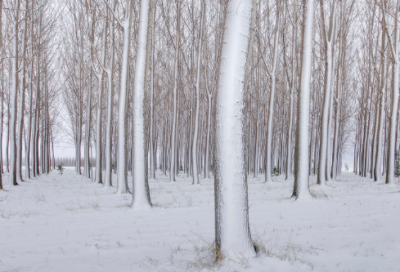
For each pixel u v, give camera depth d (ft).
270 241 16.69
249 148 101.81
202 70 75.25
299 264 12.63
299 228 19.88
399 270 11.95
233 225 13.00
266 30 75.25
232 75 13.39
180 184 61.82
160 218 25.13
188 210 28.81
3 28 60.85
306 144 33.71
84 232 20.34
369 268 12.28
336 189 45.21
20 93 67.36
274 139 115.03
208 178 79.61
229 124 13.32
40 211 29.12
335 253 14.32
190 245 16.65
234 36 13.47
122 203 34.55
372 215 22.84
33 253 15.58
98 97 63.31
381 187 47.39
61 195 42.60
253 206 30.09
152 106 81.20
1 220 24.71
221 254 12.91
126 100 43.96
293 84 68.54
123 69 43.68
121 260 14.29
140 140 30.45
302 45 34.91
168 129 110.32
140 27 31.55
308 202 31.63
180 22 68.80
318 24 71.87
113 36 53.78
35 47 71.51
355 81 98.94
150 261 13.75
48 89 101.24
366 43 81.41
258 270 11.75
